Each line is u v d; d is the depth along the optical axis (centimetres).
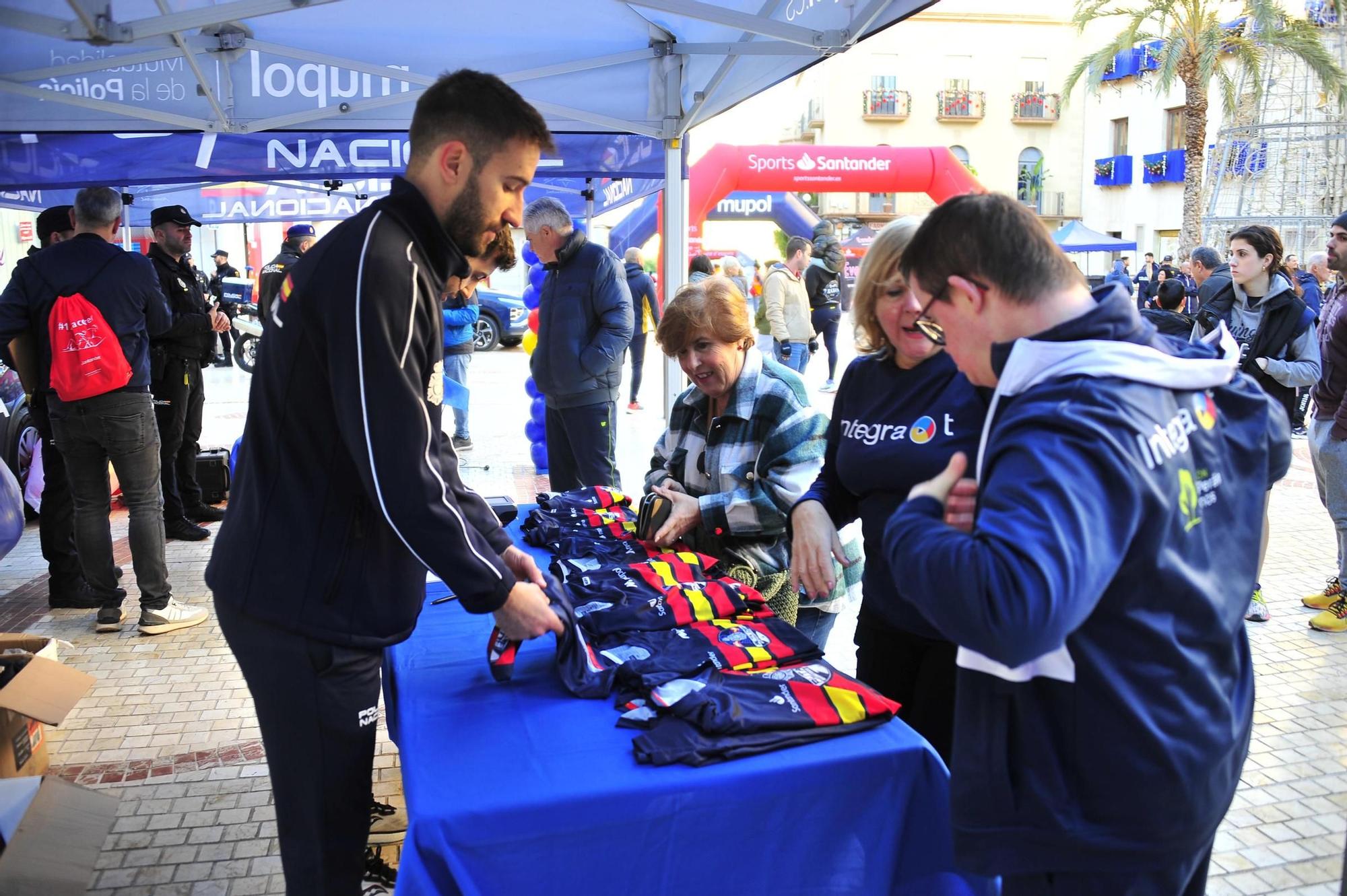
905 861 163
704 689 171
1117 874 120
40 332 411
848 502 219
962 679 123
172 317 513
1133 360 113
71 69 414
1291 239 1809
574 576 234
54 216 456
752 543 254
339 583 170
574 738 164
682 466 276
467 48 463
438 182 167
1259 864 267
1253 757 325
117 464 423
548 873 146
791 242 1137
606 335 468
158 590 436
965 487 121
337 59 433
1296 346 424
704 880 153
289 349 164
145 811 292
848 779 157
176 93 453
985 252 117
